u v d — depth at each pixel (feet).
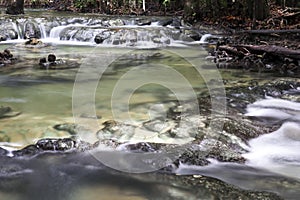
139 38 39.60
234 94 18.07
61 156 11.00
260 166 10.58
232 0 47.91
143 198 8.95
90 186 9.43
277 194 8.97
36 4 86.38
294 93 18.89
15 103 17.04
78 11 71.00
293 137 12.82
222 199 8.70
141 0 67.31
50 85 20.86
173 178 9.71
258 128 13.28
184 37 40.22
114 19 50.31
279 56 26.89
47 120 14.26
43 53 33.01
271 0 54.03
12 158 10.91
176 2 62.28
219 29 43.45
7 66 26.63
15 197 9.13
